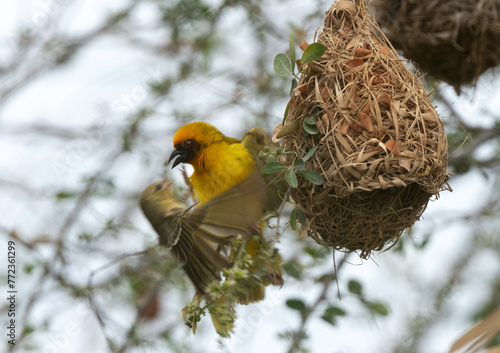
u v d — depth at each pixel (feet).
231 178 29.27
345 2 26.58
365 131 24.47
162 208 26.78
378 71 25.61
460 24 32.40
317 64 25.50
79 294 38.32
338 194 24.50
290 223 25.38
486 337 16.42
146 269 39.78
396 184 23.94
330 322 31.53
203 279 25.12
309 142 25.08
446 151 25.35
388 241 26.55
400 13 33.09
